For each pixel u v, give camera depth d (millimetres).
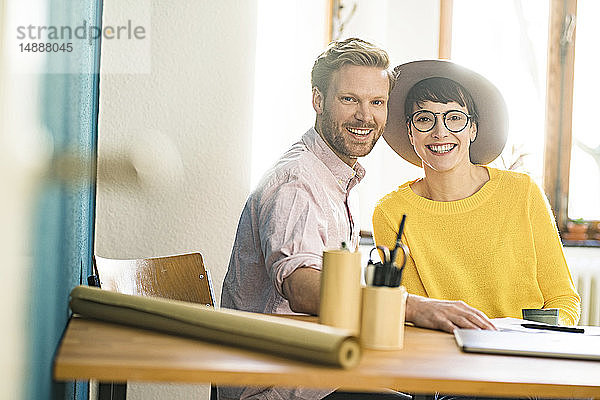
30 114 870
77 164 1505
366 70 1864
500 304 2170
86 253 1927
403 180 2885
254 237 1763
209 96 2539
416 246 2215
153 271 1686
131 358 938
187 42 2525
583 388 975
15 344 846
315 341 937
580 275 2828
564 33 2980
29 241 905
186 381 905
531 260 2193
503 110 2273
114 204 2473
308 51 2801
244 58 2553
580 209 3035
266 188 1688
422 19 2889
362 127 1868
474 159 2334
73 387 1624
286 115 2758
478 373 993
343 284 1123
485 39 2957
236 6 2545
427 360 1053
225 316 1045
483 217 2223
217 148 2545
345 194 1880
